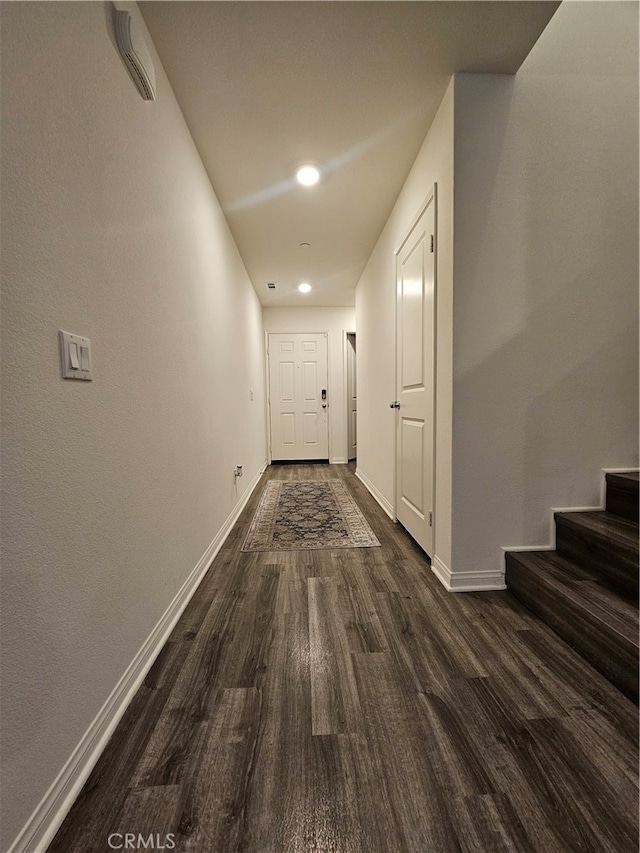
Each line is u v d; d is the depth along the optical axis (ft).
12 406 2.12
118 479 3.36
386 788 2.56
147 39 4.13
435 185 5.59
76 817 2.41
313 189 7.43
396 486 8.59
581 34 5.05
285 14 4.00
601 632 3.62
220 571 6.16
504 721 3.11
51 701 2.40
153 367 4.20
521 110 5.02
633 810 2.40
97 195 3.06
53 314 2.49
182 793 2.54
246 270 11.78
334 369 17.47
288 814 2.41
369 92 5.10
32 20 2.30
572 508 5.46
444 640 4.22
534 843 2.23
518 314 5.22
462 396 5.23
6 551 2.06
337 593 5.35
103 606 3.05
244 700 3.38
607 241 5.26
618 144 5.19
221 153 6.24
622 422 5.44
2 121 2.06
